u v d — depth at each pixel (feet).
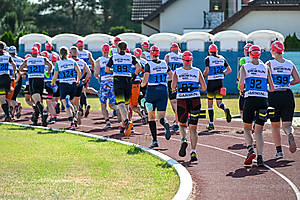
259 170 36.68
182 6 150.92
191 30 144.66
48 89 62.28
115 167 36.24
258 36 113.70
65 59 55.16
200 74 40.34
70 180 32.37
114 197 28.58
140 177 33.37
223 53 114.32
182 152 39.29
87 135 50.80
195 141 40.04
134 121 64.34
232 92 114.32
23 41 116.78
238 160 40.24
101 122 63.72
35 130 54.80
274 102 40.52
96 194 29.09
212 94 56.59
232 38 114.11
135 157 39.88
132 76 51.29
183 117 39.81
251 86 38.42
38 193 29.17
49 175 33.60
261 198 29.50
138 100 57.41
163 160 38.63
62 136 50.44
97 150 42.70
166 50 113.91
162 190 30.22
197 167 37.65
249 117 38.29
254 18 135.33
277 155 41.06
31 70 58.23
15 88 65.67
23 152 41.39
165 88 44.65
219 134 53.88
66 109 55.57
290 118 40.57
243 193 30.55
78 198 28.25
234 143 48.14
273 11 134.92
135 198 28.43
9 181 31.89
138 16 160.76
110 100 57.62
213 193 30.55
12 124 59.31
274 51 40.93
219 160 40.22
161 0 163.53
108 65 49.78
